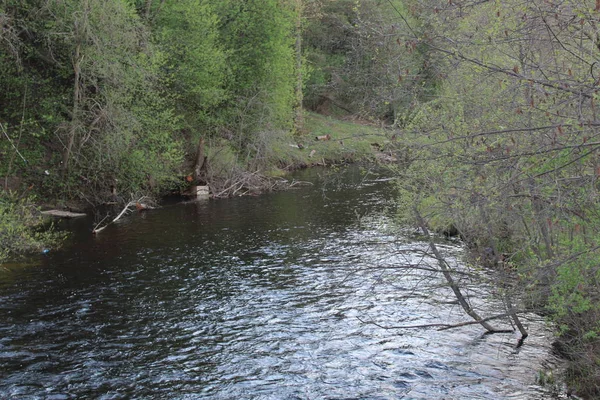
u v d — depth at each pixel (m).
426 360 10.08
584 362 8.86
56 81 23.11
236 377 9.65
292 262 16.19
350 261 16.06
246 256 16.91
